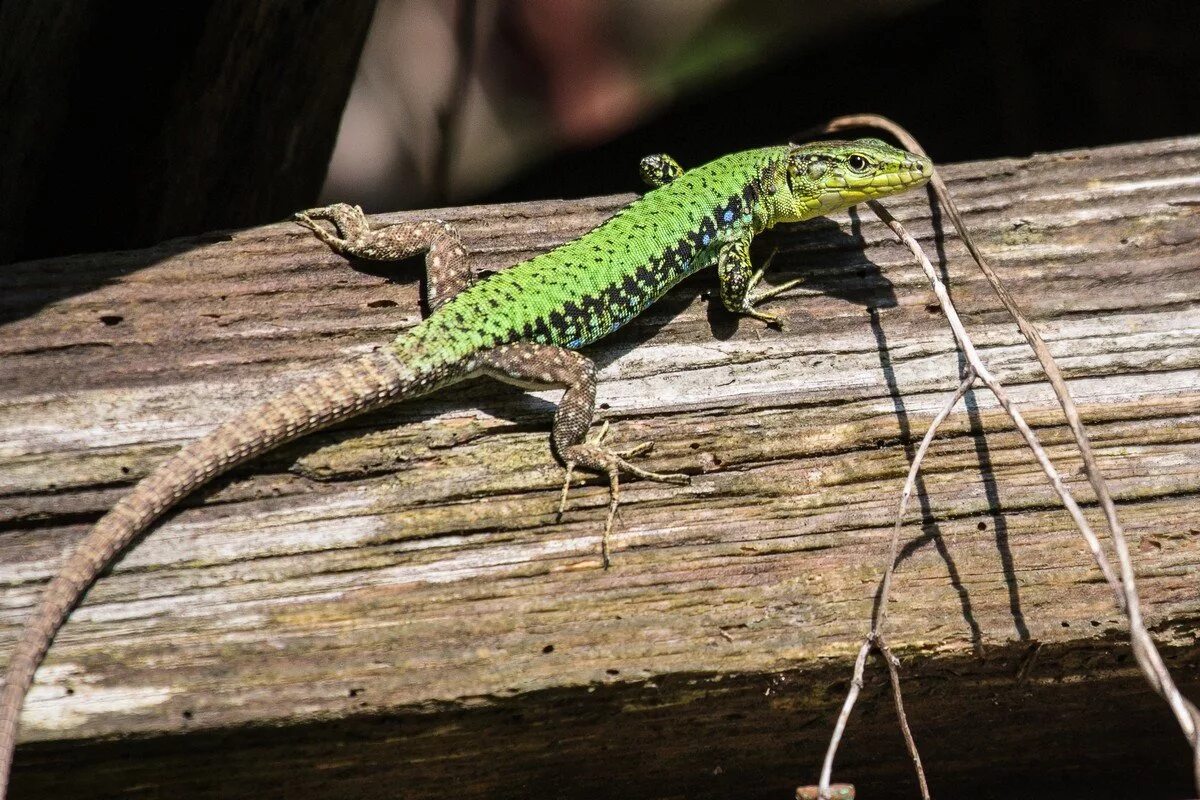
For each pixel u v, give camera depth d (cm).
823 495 679
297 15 803
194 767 583
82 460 641
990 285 776
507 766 635
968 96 1257
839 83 1256
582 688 586
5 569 606
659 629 613
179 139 816
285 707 565
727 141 1258
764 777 685
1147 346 742
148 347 688
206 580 609
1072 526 669
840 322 760
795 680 613
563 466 680
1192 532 668
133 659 578
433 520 645
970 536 665
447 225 759
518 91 1261
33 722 548
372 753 598
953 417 707
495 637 604
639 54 1245
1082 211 809
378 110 1276
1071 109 1221
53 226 830
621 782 671
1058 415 711
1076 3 1185
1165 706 672
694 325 771
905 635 618
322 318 725
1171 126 1190
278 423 642
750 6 1218
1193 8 1170
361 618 605
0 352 671
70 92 773
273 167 882
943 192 776
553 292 739
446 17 1266
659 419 711
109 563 605
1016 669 634
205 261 725
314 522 637
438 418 693
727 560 648
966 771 709
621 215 803
